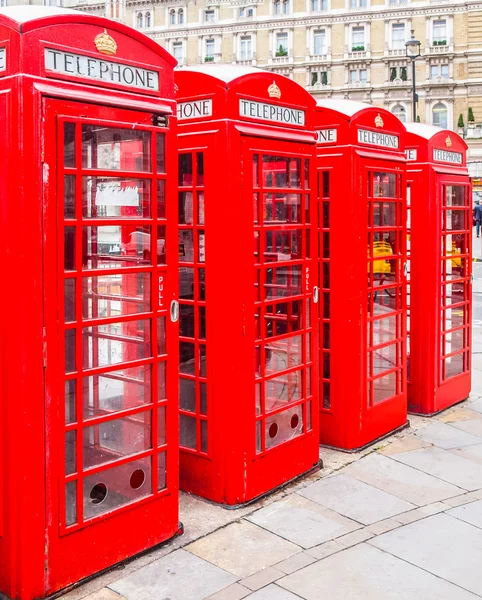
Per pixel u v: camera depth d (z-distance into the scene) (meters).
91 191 3.77
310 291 5.47
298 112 5.26
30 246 3.44
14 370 3.49
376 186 6.26
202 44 50.50
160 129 4.09
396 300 6.62
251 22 48.88
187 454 5.18
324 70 48.12
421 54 45.88
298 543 4.44
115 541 4.03
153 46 4.04
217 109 4.71
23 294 3.44
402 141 6.61
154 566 4.09
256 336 5.01
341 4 47.12
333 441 6.20
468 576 4.08
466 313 7.90
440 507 5.05
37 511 3.57
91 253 3.80
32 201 3.43
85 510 3.87
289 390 5.38
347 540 4.49
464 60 45.47
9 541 3.59
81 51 3.65
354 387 6.07
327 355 6.22
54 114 3.51
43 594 3.64
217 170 4.74
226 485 4.95
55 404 3.61
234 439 4.89
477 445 6.41
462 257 7.74
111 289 3.94
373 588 3.92
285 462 5.33
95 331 3.87
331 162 5.95
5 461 3.57
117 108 3.83
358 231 5.96
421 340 7.22
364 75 47.50
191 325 5.15
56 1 40.69
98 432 3.92
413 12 45.78
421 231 7.10
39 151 3.45
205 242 4.89
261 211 4.93
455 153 7.58
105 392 3.95
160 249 4.19
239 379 4.86
